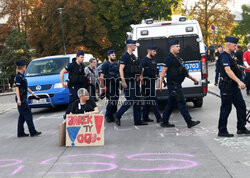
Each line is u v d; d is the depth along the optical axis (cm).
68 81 909
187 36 1127
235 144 660
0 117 1343
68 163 593
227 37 705
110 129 898
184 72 827
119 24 4188
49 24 4447
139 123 930
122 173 520
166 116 877
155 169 531
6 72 3494
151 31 1139
